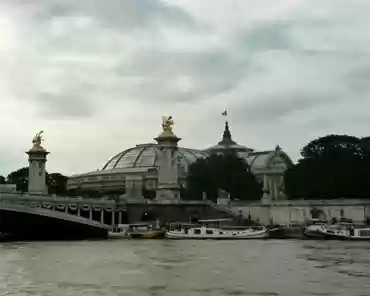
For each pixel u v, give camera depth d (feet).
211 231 443.73
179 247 316.60
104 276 175.01
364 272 179.11
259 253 262.67
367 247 305.73
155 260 228.84
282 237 445.37
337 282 156.46
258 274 176.04
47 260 230.48
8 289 148.46
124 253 267.39
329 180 571.69
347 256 240.73
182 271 186.70
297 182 595.06
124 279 167.53
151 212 546.26
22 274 181.06
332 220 500.33
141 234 460.55
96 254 263.29
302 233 443.73
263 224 541.34
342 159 574.97
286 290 143.23
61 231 471.62
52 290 146.72
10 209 415.03
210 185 641.81
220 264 209.05
